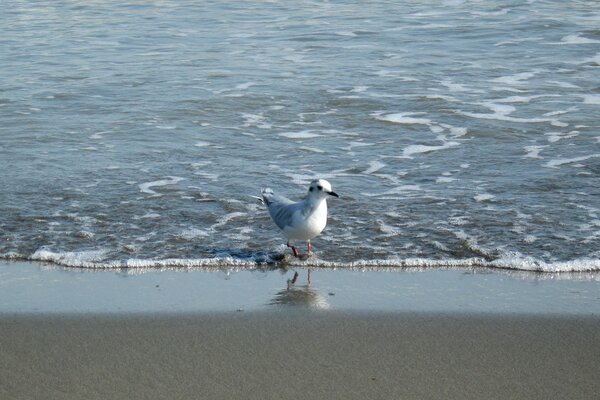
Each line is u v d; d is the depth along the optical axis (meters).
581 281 11.41
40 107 19.70
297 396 8.18
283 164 16.27
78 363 8.82
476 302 10.65
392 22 28.41
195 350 9.16
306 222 11.73
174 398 8.12
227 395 8.17
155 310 10.31
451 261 12.02
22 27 27.61
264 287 11.19
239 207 14.12
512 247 12.48
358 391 8.28
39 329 9.66
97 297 10.74
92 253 12.21
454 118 19.02
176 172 15.72
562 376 8.64
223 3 31.22
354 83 21.64
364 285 11.27
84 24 28.16
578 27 27.36
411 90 21.09
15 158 16.33
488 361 8.96
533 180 15.29
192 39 26.27
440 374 8.66
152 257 12.13
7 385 8.33
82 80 21.88
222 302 10.62
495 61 23.84
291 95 20.62
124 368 8.72
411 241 12.72
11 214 13.55
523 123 18.61
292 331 9.70
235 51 24.83
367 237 12.88
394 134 18.06
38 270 11.67
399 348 9.27
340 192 14.77
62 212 13.71
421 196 14.57
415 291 11.05
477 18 28.78
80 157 16.45
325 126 18.59
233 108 19.70
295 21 28.56
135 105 19.88
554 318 10.10
